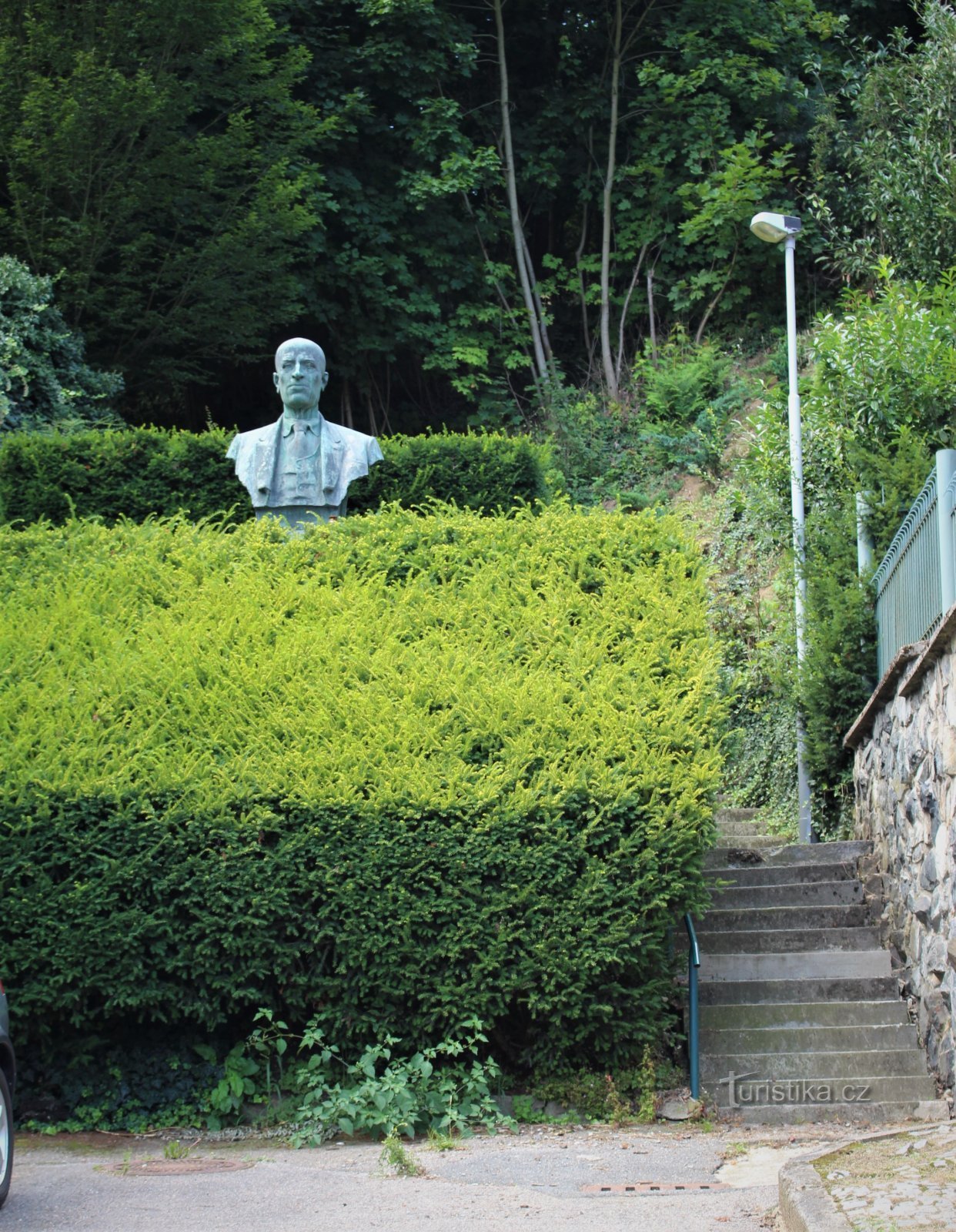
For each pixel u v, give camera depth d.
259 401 25.03
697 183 24.61
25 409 17.22
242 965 7.42
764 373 22.25
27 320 17.44
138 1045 7.62
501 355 24.47
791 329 13.53
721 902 9.98
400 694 9.05
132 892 7.45
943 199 19.06
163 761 7.98
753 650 14.45
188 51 20.23
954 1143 5.58
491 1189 6.13
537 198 26.55
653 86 25.83
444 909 7.48
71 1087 7.48
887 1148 5.66
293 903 7.55
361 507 14.36
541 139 26.20
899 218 19.64
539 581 10.85
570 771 7.96
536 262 27.00
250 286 20.75
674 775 7.97
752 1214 5.53
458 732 8.55
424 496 14.38
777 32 25.12
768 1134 7.21
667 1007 8.14
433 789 7.79
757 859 10.88
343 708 8.76
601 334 24.83
